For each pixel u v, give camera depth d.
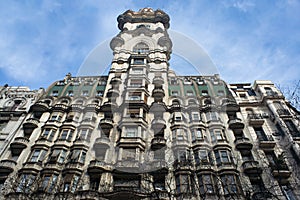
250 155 19.19
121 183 16.70
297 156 18.30
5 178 17.48
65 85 29.31
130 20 41.09
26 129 21.89
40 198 15.57
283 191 15.98
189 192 15.35
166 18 41.00
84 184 16.67
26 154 19.41
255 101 25.12
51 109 23.98
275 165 17.45
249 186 16.33
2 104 25.25
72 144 20.14
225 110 23.83
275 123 21.95
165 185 16.27
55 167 17.89
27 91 27.22
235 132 21.44
